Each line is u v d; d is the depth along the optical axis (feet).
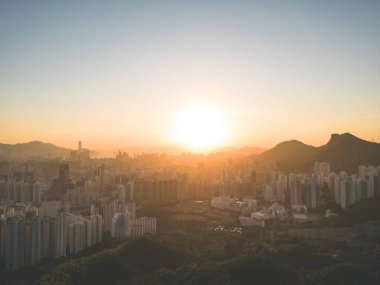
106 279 323.98
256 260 326.65
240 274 308.40
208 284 303.27
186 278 318.24
